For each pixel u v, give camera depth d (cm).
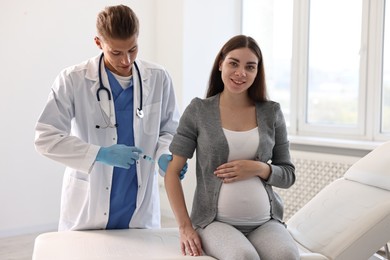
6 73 350
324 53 370
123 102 207
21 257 317
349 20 353
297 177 351
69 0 374
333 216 205
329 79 369
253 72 182
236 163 177
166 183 190
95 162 198
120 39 181
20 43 354
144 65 213
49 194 377
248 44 182
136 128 206
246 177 178
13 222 362
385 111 340
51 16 367
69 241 189
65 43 375
